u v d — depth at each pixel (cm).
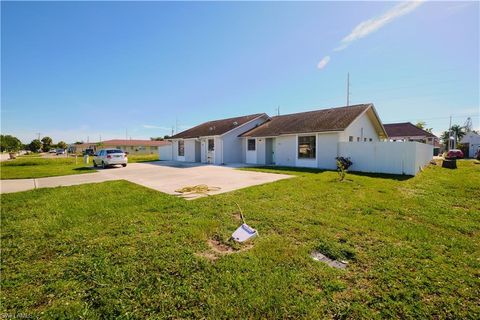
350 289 258
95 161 1980
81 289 260
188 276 282
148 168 1725
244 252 346
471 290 252
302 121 1759
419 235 398
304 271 292
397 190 782
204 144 2252
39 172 1566
